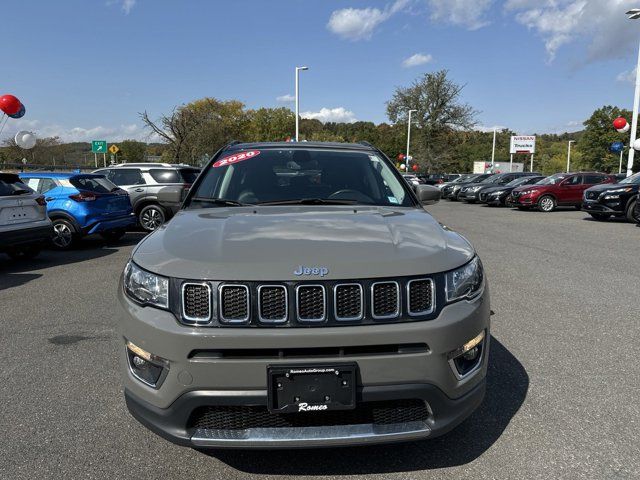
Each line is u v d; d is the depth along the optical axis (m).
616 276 6.48
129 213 10.24
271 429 2.03
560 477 2.26
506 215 17.02
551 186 18.91
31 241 7.52
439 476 2.28
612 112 77.56
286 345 1.92
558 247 9.10
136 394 2.14
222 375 1.94
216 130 34.22
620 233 11.32
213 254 2.09
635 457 2.41
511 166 56.44
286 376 1.93
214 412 2.03
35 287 6.14
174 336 1.96
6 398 3.09
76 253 8.94
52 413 2.90
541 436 2.61
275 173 3.40
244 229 2.39
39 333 4.33
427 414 2.10
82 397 3.11
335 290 1.95
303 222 2.53
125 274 2.27
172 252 2.17
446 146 54.19
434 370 2.02
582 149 81.44
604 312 4.86
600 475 2.27
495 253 8.41
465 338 2.09
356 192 3.25
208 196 3.21
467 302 2.15
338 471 2.33
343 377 1.94
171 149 34.53
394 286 2.00
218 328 1.95
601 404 2.96
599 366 3.53
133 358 2.16
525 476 2.27
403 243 2.23
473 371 2.20
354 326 1.96
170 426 2.04
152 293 2.07
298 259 2.02
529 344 3.97
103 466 2.38
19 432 2.69
